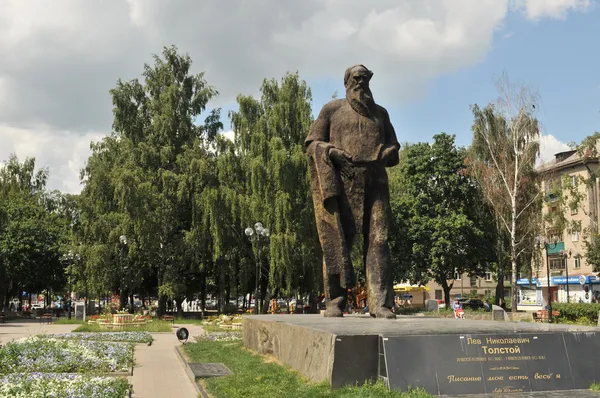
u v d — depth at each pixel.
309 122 36.62
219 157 38.06
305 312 38.34
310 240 35.28
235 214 35.88
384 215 11.65
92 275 36.88
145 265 40.53
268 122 37.06
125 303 44.19
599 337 7.80
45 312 47.78
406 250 43.97
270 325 11.52
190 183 38.28
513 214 37.09
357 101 11.80
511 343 7.56
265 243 35.41
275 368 9.87
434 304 41.25
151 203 37.22
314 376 8.16
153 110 41.28
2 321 38.19
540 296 55.84
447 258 41.81
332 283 11.69
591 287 48.06
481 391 7.28
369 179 11.73
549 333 7.69
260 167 35.06
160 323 30.59
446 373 7.27
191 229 38.09
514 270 36.78
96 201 38.22
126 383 9.67
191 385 10.65
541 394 7.25
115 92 41.25
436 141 44.56
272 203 34.94
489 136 38.94
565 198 37.56
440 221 41.44
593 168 46.66
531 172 38.12
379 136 11.80
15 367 11.39
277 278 35.94
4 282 48.44
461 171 43.00
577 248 49.78
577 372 7.58
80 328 27.66
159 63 43.19
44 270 48.66
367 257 11.62
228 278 41.84
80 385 8.93
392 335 7.43
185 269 42.16
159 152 39.91
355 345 7.44
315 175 11.97
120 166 39.84
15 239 46.84
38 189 62.03
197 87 43.47
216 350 15.13
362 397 6.73
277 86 39.16
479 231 41.56
